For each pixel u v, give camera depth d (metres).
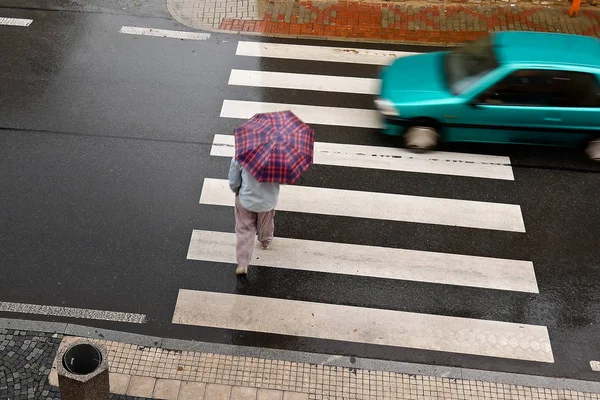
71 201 8.59
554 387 6.83
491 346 7.20
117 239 8.14
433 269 8.03
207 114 10.18
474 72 9.34
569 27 12.65
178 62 11.29
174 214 8.52
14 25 11.92
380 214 8.73
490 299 7.71
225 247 8.15
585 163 9.66
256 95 10.67
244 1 13.00
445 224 8.64
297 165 6.60
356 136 9.98
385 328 7.32
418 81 9.64
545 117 9.20
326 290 7.69
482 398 6.70
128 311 7.34
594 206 9.02
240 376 6.74
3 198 8.57
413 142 9.59
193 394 6.54
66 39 11.68
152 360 6.82
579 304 7.71
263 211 7.12
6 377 6.57
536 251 8.34
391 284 7.82
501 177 9.38
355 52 11.88
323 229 8.45
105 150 9.39
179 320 7.27
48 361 6.75
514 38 9.69
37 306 7.32
